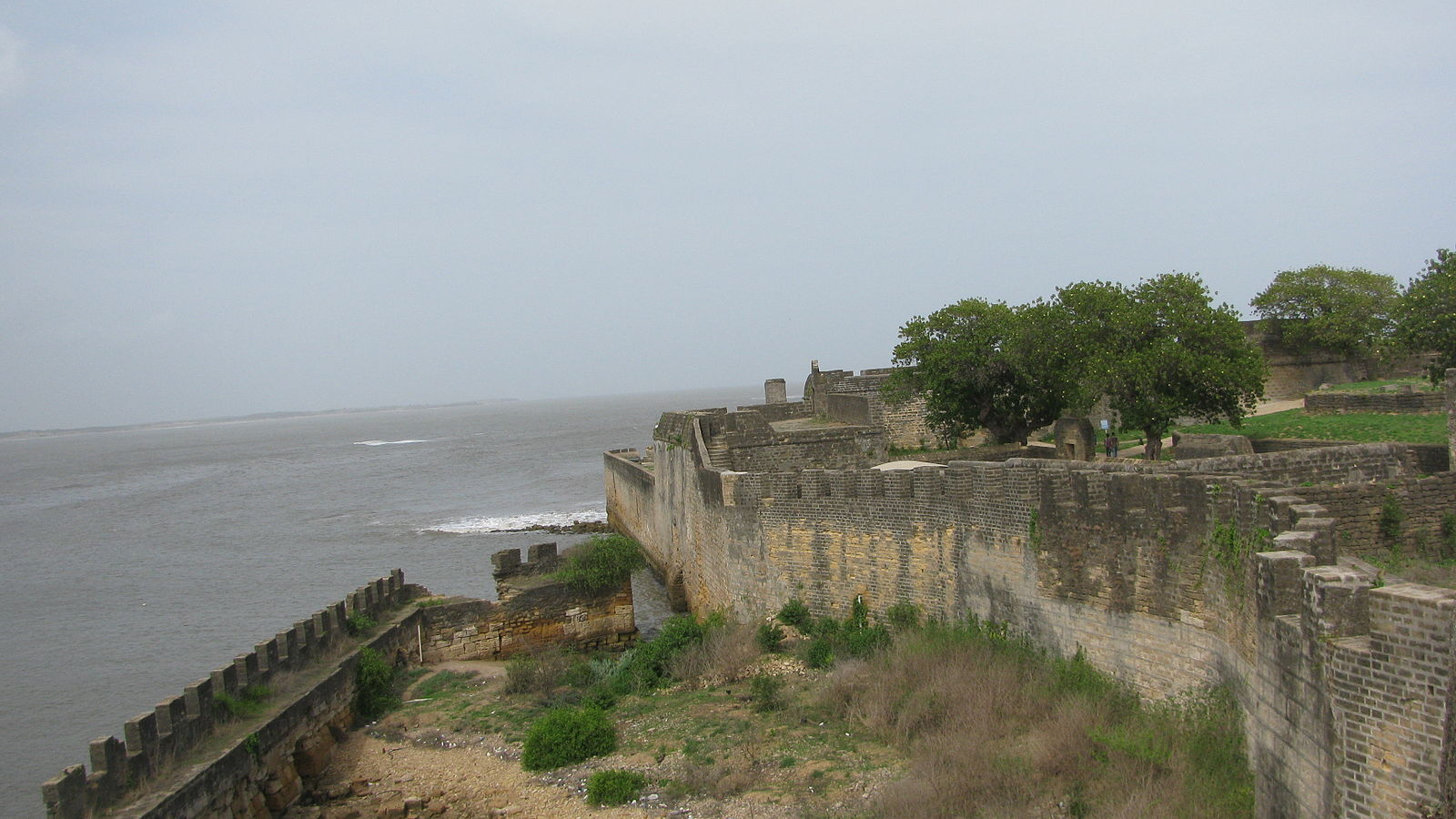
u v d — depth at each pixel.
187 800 19.16
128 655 42.06
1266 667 13.82
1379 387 46.25
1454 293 35.91
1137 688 19.16
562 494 98.00
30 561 72.19
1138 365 34.06
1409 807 10.02
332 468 157.62
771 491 31.20
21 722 33.47
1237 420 34.97
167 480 153.50
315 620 27.62
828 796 19.28
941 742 19.83
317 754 24.78
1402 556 19.50
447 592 51.81
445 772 24.20
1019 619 22.97
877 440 43.09
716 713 24.95
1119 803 15.62
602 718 24.84
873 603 28.42
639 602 44.78
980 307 44.28
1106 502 20.11
